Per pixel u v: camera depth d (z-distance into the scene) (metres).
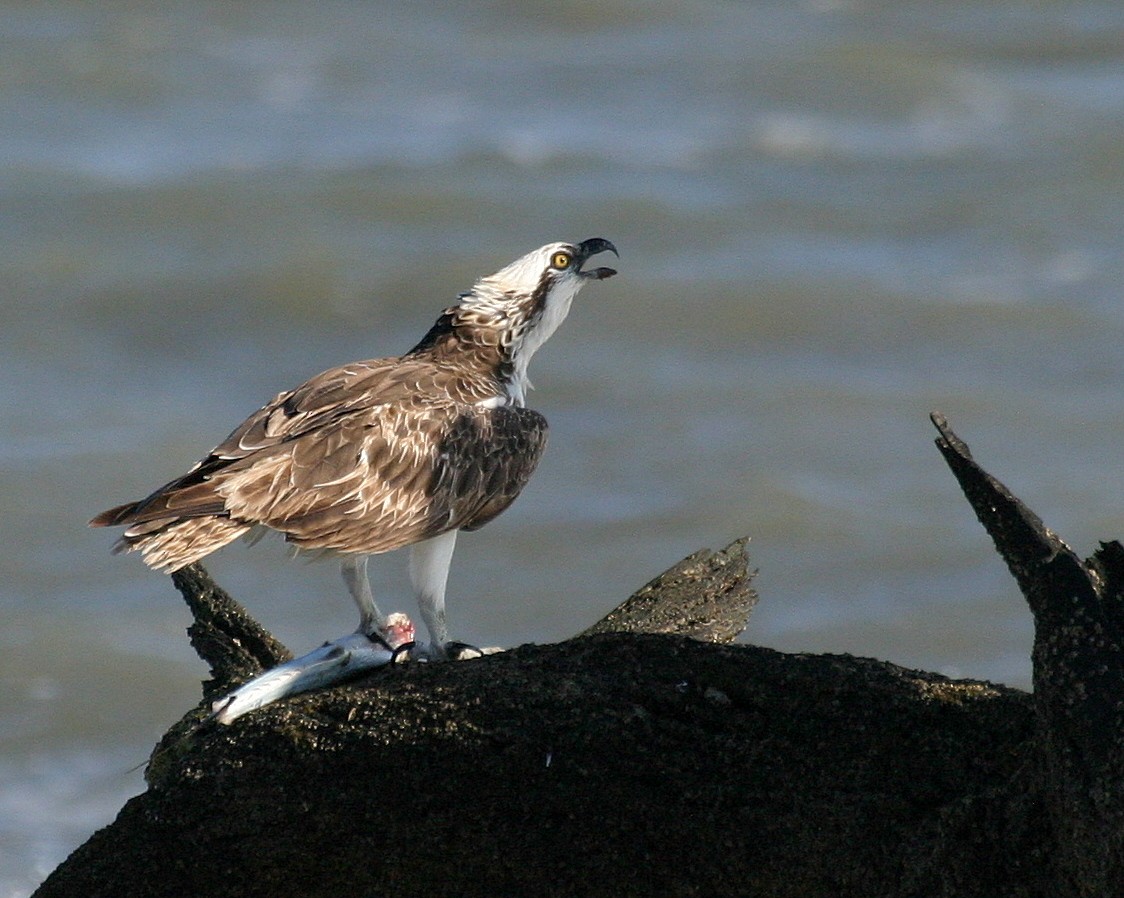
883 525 18.16
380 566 16.81
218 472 8.23
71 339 23.48
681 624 8.89
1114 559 6.53
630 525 18.12
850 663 6.84
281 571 16.78
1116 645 6.32
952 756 6.61
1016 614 16.42
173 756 7.57
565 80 34.72
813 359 22.94
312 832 7.07
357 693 7.10
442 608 9.16
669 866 6.83
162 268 25.56
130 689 15.35
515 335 9.70
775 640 16.09
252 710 7.26
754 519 18.25
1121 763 6.18
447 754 6.92
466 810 6.95
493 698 6.93
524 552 17.55
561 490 18.86
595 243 9.92
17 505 18.56
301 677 7.58
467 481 8.98
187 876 7.20
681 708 6.88
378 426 8.65
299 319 24.39
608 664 7.05
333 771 7.02
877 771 6.67
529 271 9.79
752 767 6.75
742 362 22.73
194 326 24.06
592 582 17.08
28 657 15.74
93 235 26.86
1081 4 38.69
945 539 17.84
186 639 16.20
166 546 8.01
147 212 27.91
